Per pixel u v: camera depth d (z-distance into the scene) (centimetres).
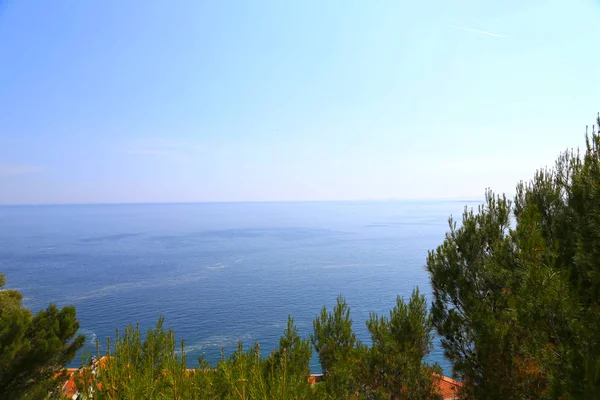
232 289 11306
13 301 1572
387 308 8806
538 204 795
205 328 7394
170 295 10500
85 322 7694
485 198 896
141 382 469
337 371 924
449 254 877
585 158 602
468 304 788
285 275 13662
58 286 11794
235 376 526
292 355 831
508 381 689
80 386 461
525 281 577
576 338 497
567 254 657
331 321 1225
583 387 443
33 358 817
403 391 900
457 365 799
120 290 11125
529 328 561
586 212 586
